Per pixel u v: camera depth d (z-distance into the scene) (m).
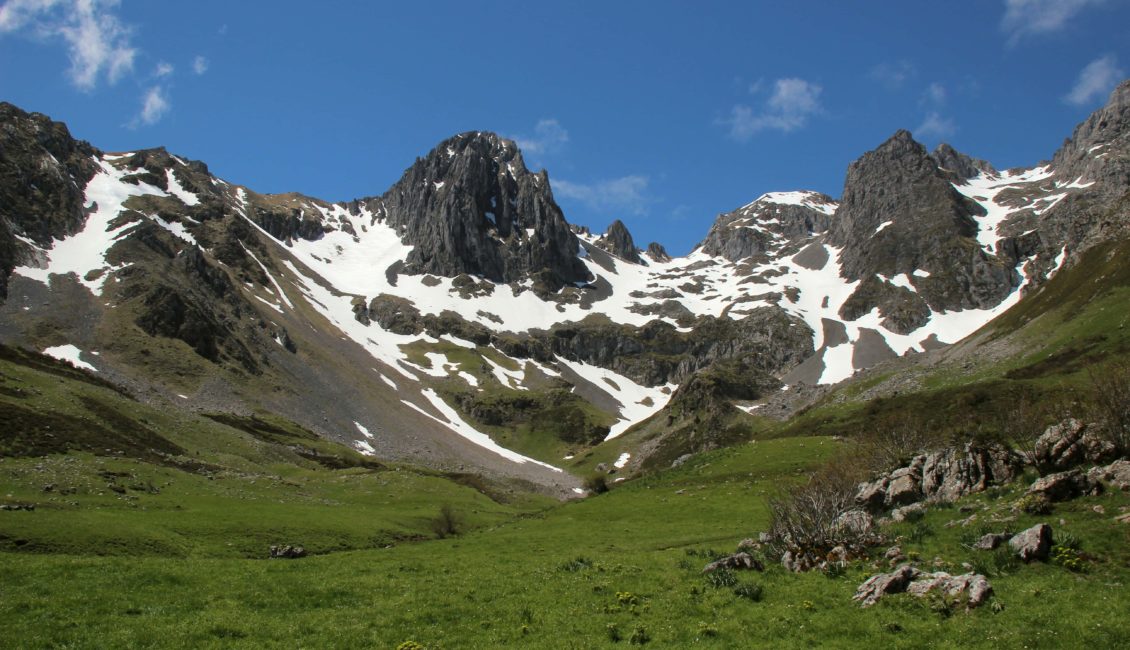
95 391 113.81
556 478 191.62
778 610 30.12
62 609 31.84
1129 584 27.25
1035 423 49.84
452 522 81.56
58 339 162.12
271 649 28.31
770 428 149.88
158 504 69.06
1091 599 26.42
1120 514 32.69
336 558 49.41
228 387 171.62
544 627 30.34
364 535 71.69
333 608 33.97
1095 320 104.44
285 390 187.62
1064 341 103.69
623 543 58.22
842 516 40.09
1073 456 39.38
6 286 179.00
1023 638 24.75
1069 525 32.94
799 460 83.56
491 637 29.47
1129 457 38.06
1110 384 42.75
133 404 117.25
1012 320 137.25
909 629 26.75
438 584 37.78
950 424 83.38
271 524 67.56
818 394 167.62
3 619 30.34
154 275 199.62
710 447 160.75
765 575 35.22
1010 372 102.19
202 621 31.03
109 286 193.75
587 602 33.41
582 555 48.56
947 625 26.53
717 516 67.75
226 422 148.38
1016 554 30.95
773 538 39.66
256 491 87.69
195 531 61.72
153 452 95.50
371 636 29.61
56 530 53.78
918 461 48.22
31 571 37.72
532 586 36.78
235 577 39.12
